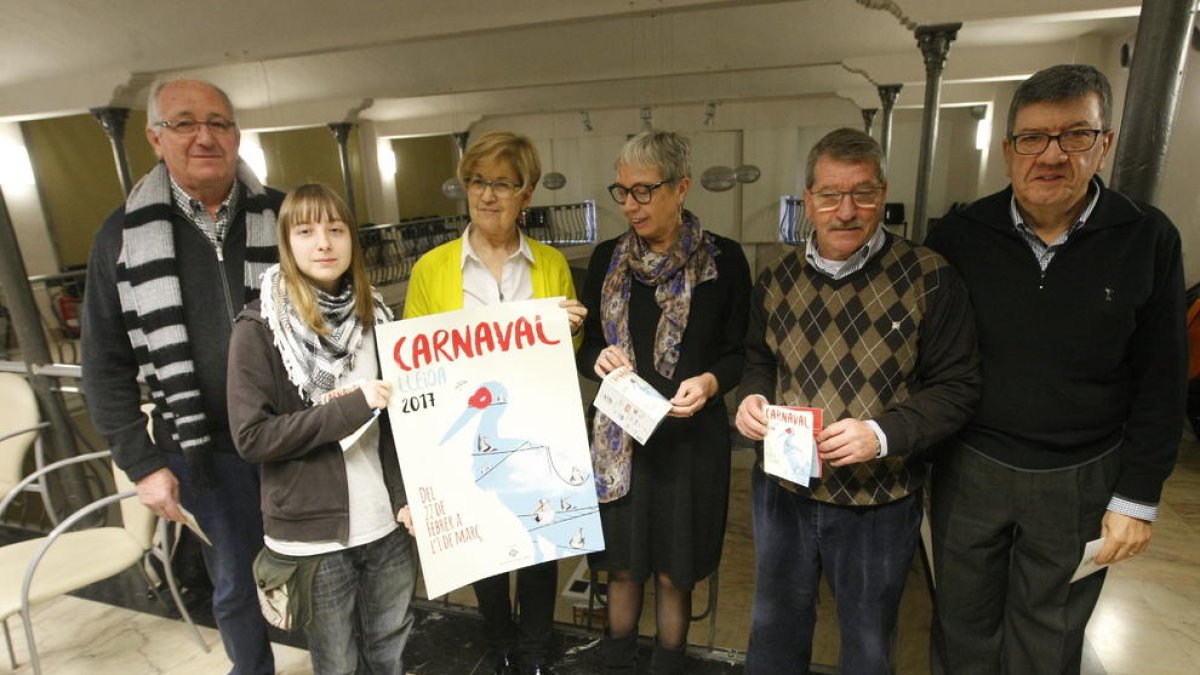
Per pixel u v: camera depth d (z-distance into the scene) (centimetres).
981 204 131
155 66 535
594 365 150
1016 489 128
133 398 149
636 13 401
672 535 151
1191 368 393
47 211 760
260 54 502
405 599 144
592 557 159
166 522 197
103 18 430
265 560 131
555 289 160
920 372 130
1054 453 125
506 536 140
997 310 125
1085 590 134
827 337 130
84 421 363
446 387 134
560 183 955
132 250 137
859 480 130
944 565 141
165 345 137
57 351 603
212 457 145
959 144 1073
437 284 155
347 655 138
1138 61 143
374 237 857
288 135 1059
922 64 617
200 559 230
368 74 687
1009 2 398
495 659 189
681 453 149
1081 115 108
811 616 148
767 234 1114
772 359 147
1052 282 120
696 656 189
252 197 151
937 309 124
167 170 143
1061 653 134
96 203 814
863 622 136
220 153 139
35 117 630
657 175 135
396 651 146
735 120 1073
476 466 137
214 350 144
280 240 121
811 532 138
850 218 120
